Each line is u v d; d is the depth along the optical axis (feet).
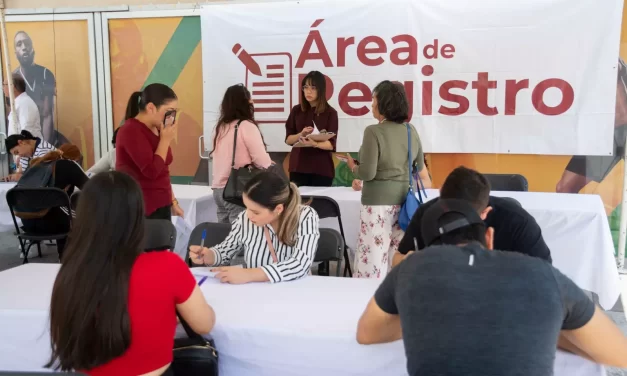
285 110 15.65
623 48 13.46
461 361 3.37
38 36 17.29
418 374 3.46
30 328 5.08
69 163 11.77
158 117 7.93
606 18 13.15
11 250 15.42
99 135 17.35
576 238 9.21
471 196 5.04
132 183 4.15
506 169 14.52
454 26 14.21
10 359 5.18
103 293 3.93
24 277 6.22
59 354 4.04
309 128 12.86
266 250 6.49
